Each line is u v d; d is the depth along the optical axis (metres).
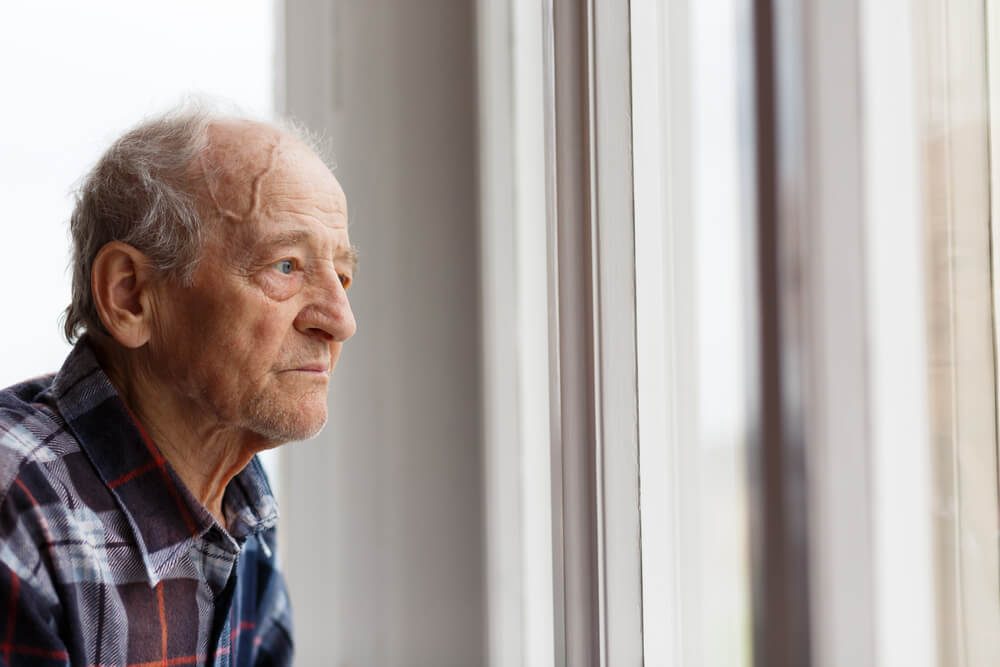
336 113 1.34
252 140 0.82
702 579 0.83
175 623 0.83
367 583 1.33
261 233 0.79
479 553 1.26
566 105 0.83
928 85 0.53
